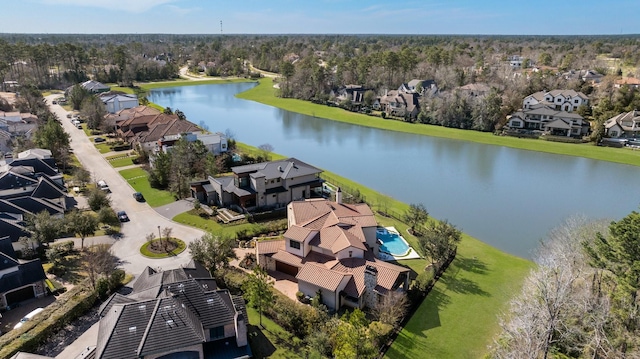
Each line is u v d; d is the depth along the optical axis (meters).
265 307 42.75
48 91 197.12
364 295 46.38
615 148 118.81
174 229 64.19
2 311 44.34
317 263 49.97
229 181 74.75
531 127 138.75
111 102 149.38
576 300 38.84
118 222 66.31
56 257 52.22
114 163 97.50
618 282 37.88
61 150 96.38
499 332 42.59
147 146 102.06
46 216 57.56
